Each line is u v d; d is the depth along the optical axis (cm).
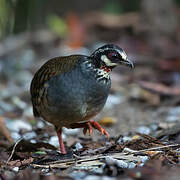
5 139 1105
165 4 2067
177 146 900
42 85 927
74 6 2448
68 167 813
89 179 733
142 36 2069
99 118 1334
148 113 1327
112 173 760
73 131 1226
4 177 787
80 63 908
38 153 966
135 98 1470
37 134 1181
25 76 1744
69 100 897
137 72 1672
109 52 916
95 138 1134
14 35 2258
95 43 2084
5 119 1288
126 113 1352
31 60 1928
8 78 1730
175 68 1688
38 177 766
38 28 2339
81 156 887
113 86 1580
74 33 2114
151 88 1414
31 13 2306
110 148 910
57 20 2192
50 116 942
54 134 1177
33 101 987
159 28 2056
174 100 1377
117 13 2353
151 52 1947
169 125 1131
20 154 941
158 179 723
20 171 831
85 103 907
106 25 2194
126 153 861
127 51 1962
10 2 2144
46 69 946
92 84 901
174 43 2014
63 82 897
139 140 962
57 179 750
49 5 2384
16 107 1440
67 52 1964
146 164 784
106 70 920
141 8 2120
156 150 877
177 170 760
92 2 2473
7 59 1931
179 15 2189
